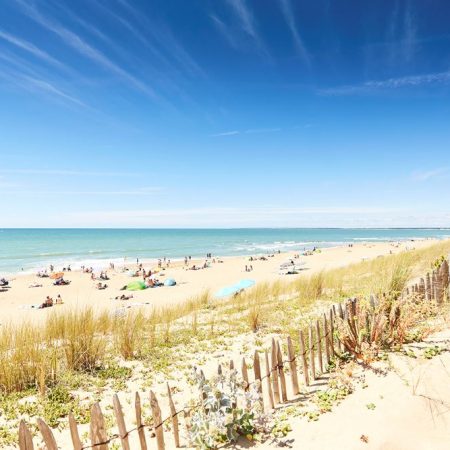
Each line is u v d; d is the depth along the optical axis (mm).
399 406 4875
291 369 5602
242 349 8492
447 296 10133
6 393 6281
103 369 7434
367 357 6332
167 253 73938
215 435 4359
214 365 7520
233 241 121625
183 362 7836
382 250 66125
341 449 4070
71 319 9125
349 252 63719
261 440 4402
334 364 6535
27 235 166875
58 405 5828
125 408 5738
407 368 5914
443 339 7070
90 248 87312
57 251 78188
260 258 54625
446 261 10812
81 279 39344
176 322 12133
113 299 27938
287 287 17500
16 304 27469
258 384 4711
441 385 5289
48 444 3424
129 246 94875
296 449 4148
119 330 9328
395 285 10109
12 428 5164
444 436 4348
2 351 7219
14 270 47625
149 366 7656
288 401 5434
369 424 4527
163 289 32062
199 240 128750
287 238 147000
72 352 7387
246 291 19344
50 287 34750
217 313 13625
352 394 5359
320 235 187000
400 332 6887
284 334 9188
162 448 4250
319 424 4629
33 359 6906
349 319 6863
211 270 44000
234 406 4641
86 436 4848
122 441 3873
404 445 4168
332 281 16203
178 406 5715
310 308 11961
